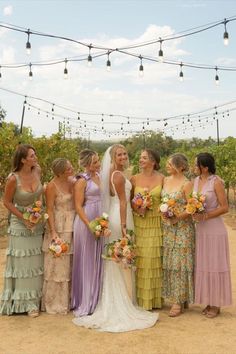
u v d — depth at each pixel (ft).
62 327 15.53
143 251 17.15
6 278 16.88
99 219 16.05
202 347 13.88
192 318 16.65
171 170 16.96
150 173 17.40
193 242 17.06
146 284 17.11
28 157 16.35
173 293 16.96
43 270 17.15
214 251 16.60
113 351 13.53
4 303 16.79
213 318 16.67
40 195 16.97
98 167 17.15
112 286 16.52
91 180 17.03
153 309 17.62
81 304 16.90
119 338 14.52
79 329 15.34
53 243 16.20
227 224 44.96
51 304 17.02
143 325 15.52
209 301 16.62
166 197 16.61
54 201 17.07
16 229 16.66
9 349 13.70
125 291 16.60
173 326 15.71
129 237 16.42
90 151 17.20
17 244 16.66
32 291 16.80
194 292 16.98
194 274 17.03
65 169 16.98
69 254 17.17
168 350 13.62
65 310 16.93
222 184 16.53
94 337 14.62
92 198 16.93
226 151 57.00
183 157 16.97
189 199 15.97
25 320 16.25
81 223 16.96
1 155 36.94
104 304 16.33
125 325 15.40
